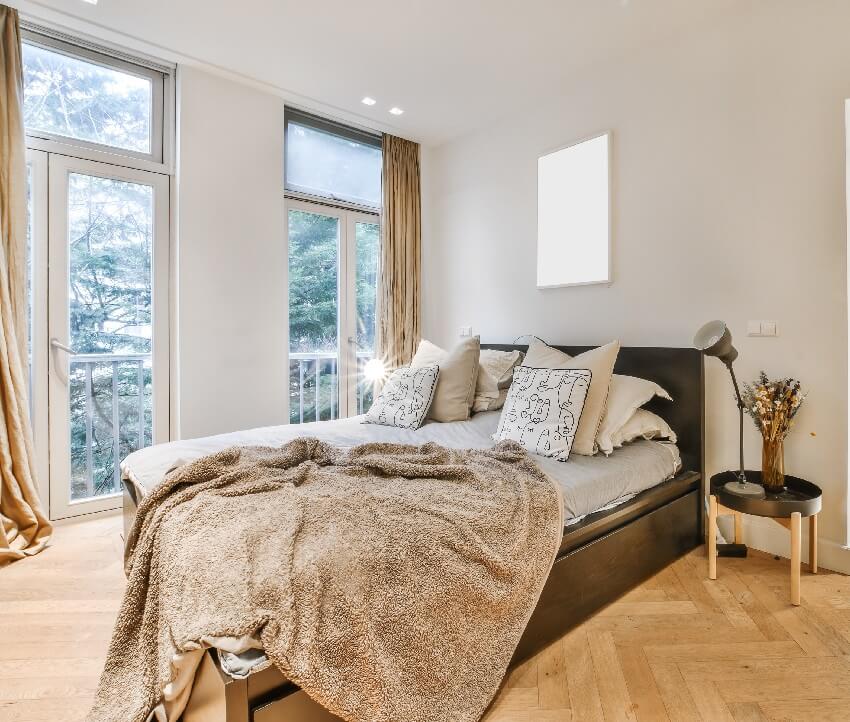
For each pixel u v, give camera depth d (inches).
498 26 100.7
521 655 60.0
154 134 117.8
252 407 129.9
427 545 49.1
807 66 87.0
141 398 118.6
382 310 155.0
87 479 112.0
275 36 105.0
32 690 56.5
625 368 108.8
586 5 93.8
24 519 94.6
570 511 68.8
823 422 86.2
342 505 54.5
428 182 166.1
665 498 87.1
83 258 110.1
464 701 47.8
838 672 59.6
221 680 37.3
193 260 120.0
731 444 97.3
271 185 131.4
